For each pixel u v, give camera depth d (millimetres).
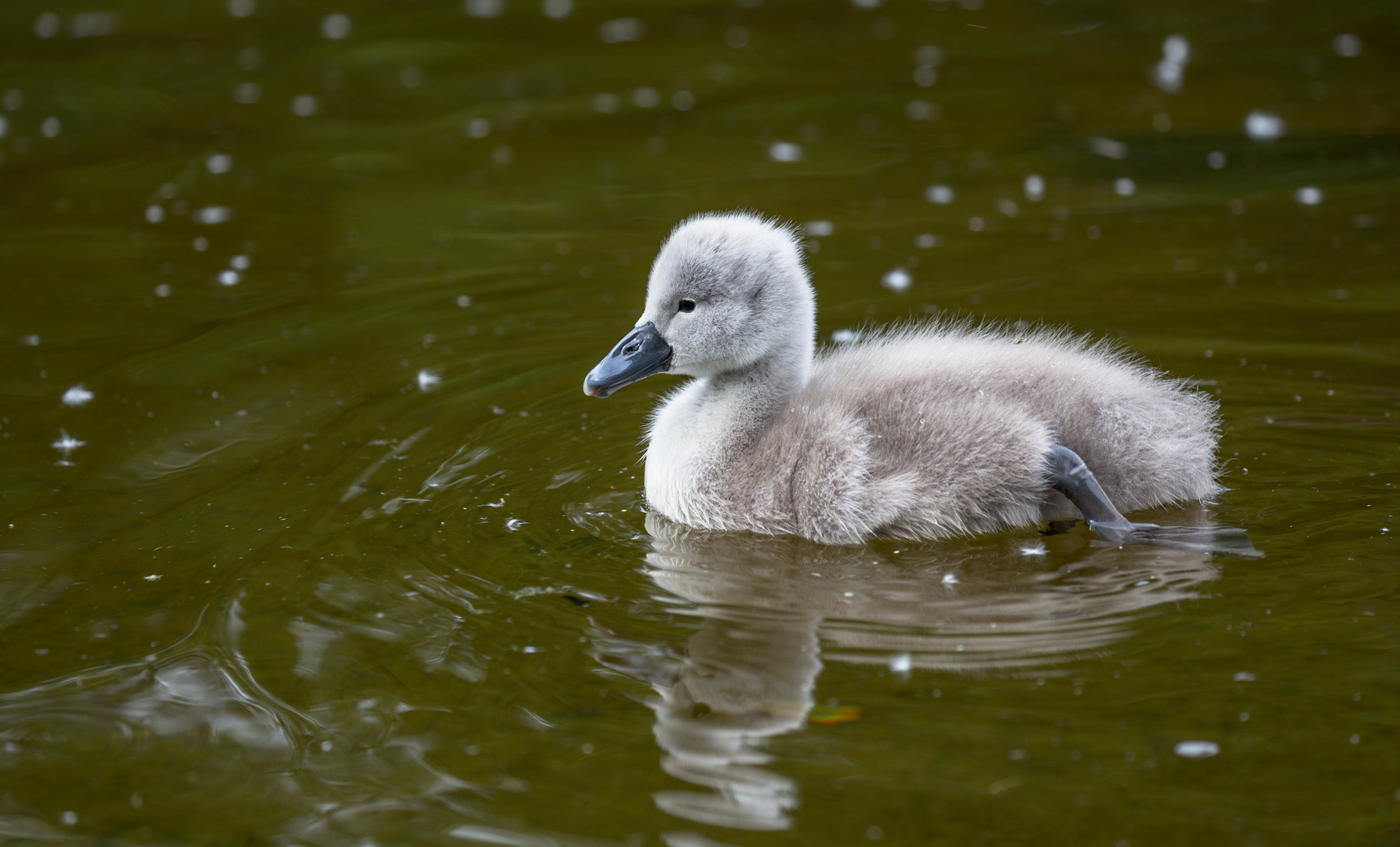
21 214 16891
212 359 12797
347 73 21922
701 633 7938
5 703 7512
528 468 10602
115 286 14734
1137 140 18203
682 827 6254
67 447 10969
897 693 7203
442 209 16938
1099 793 6359
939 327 11828
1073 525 9469
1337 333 12523
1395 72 20125
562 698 7320
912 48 22422
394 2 25094
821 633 7898
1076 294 13680
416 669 7672
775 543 9383
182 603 8547
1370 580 8250
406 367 12578
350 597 8516
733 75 21469
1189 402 10102
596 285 14562
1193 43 21938
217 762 6969
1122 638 7691
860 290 14000
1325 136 17922
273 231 16359
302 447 10922
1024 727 6863
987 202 16422
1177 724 6844
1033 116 19266
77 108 20484
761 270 10273
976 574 8664
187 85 21422
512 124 19828
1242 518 9320
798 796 6418
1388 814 6164
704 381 10844
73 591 8734
